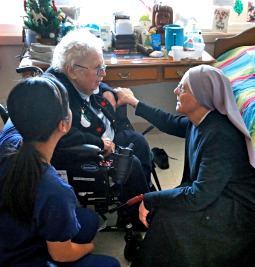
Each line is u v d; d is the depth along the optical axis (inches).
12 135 45.6
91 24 99.7
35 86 38.2
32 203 38.4
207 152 53.3
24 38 97.3
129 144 75.4
